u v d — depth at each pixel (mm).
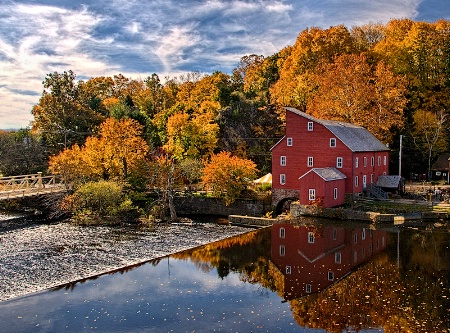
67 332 18031
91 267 27906
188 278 25500
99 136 66250
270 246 33188
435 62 65312
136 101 88938
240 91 89875
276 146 48906
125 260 29672
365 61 63031
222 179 47562
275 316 19766
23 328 18375
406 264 27562
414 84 64562
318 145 46938
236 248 32875
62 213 44688
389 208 42156
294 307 20875
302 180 43844
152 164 49844
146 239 36344
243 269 27422
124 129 50688
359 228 38156
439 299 21609
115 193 44656
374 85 59312
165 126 68375
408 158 62031
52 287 23812
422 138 61656
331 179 43062
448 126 62031
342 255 30031
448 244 32250
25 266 28078
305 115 48094
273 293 22875
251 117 74438
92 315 19828
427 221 40531
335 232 36781
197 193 50875
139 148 51156
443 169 57312
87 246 33594
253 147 69312
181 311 20406
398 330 18156
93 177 49312
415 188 51812
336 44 67500
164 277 25734
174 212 45938
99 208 45250
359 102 58188
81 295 22500
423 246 31812
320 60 66000
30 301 21625
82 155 50094
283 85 71188
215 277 25750
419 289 23062
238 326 18688
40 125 66812
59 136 64250
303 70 68625
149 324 18891
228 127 71875
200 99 86938
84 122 68562
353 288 23391
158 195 49000
